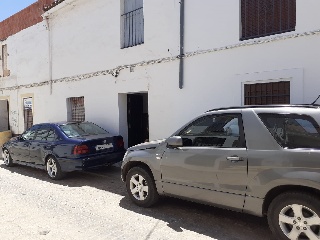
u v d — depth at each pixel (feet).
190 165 13.66
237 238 12.23
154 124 26.76
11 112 49.70
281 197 10.78
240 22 20.76
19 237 12.59
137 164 16.98
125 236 12.57
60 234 12.84
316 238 10.01
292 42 18.06
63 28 37.40
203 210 15.58
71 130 23.95
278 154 11.00
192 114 23.67
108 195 18.72
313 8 17.25
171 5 25.00
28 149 25.61
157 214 15.15
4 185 21.70
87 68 34.04
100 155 22.36
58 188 20.58
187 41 23.84
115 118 30.73
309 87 17.46
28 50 44.62
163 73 25.85
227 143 12.70
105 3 31.48
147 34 27.12
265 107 12.21
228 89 21.27
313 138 10.50
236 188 12.04
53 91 39.60
